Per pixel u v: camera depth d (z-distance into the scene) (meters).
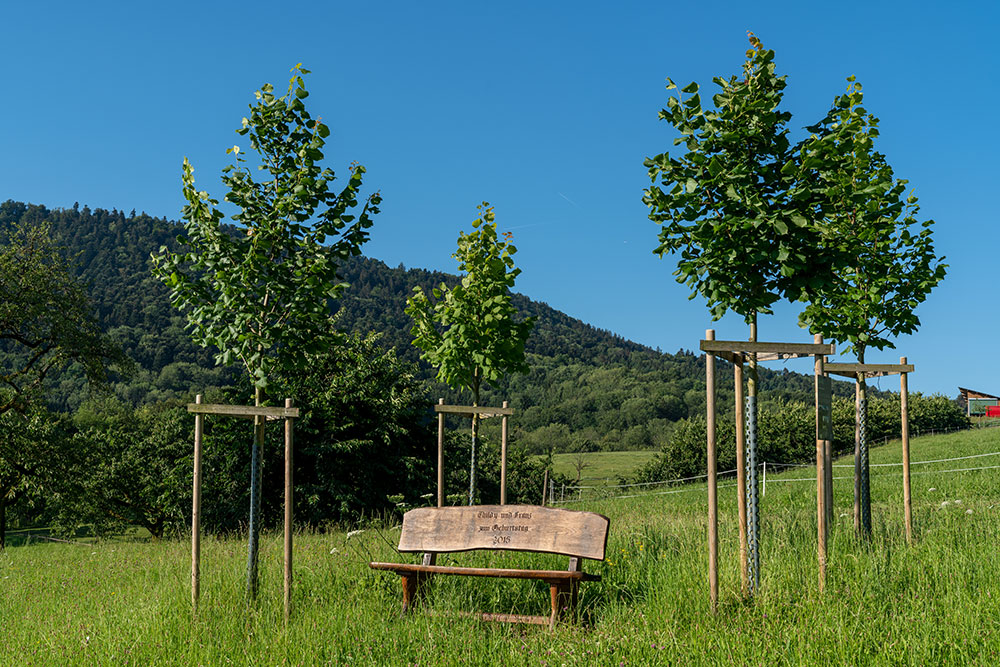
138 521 42.47
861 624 5.07
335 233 7.95
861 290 8.98
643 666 4.73
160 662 5.66
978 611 5.14
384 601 7.04
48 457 31.30
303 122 7.95
